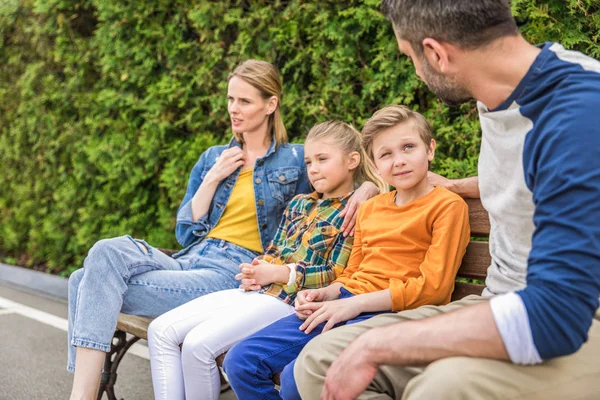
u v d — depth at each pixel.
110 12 4.84
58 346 4.03
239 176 2.84
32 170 6.27
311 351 1.67
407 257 2.09
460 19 1.45
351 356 1.42
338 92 3.72
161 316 2.35
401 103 3.46
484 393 1.33
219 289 2.62
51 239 6.14
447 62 1.51
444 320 1.37
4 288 5.95
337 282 2.22
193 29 4.55
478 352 1.33
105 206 5.31
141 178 4.91
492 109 1.54
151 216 5.10
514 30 1.47
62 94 5.61
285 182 2.80
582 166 1.27
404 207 2.15
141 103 4.80
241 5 4.25
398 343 1.38
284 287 2.33
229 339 2.20
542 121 1.38
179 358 2.30
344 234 2.36
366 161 2.51
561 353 1.28
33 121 5.98
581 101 1.33
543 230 1.31
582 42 2.85
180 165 4.61
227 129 4.43
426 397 1.33
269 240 2.78
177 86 4.59
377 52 3.58
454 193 2.13
